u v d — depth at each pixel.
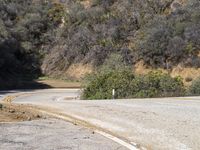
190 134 12.50
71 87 60.91
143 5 73.25
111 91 35.84
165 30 64.69
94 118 17.25
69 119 16.91
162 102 25.03
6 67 68.44
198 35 62.50
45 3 85.88
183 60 61.09
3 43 68.62
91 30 74.00
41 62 74.62
